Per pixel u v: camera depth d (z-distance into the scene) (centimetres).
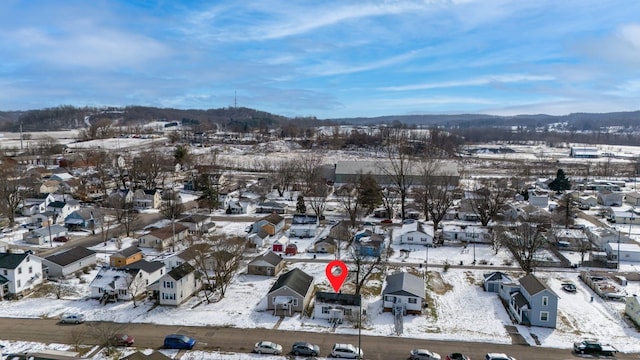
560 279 6106
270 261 6081
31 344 4125
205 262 5794
